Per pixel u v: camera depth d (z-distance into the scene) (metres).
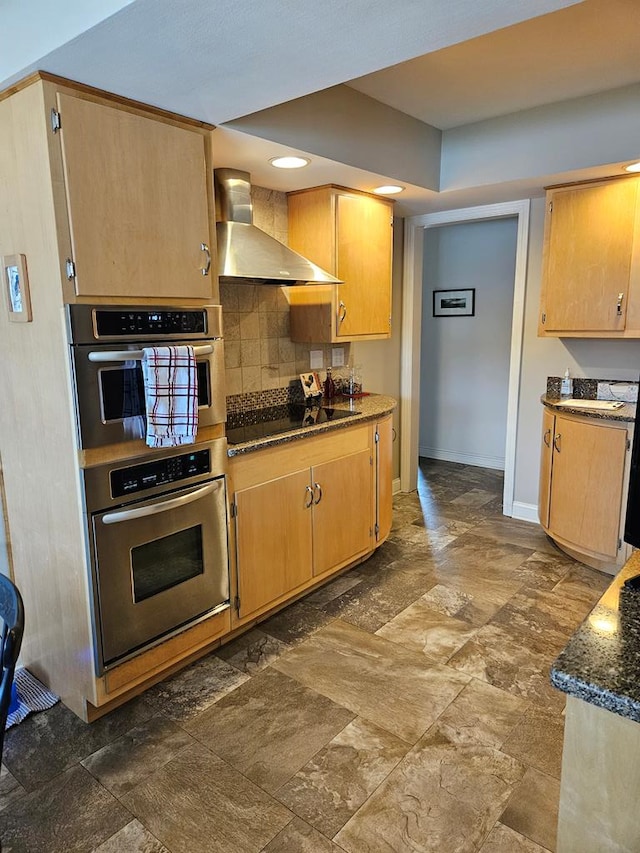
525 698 2.20
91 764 1.90
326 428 2.91
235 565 2.52
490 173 3.30
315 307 3.30
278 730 2.05
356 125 2.82
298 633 2.68
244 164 2.75
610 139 2.88
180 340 2.16
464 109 3.10
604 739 0.89
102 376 1.91
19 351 2.05
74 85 1.77
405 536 3.86
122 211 1.94
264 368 3.32
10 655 1.13
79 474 1.90
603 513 3.15
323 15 1.41
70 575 2.04
